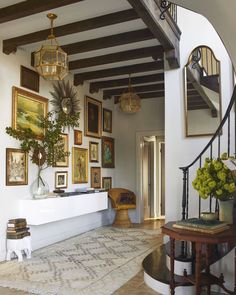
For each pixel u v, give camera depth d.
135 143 7.55
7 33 4.21
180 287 2.91
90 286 3.23
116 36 4.34
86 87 6.48
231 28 2.24
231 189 2.79
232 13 2.10
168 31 4.01
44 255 4.47
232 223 2.84
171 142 4.61
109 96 7.29
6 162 4.35
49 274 3.62
